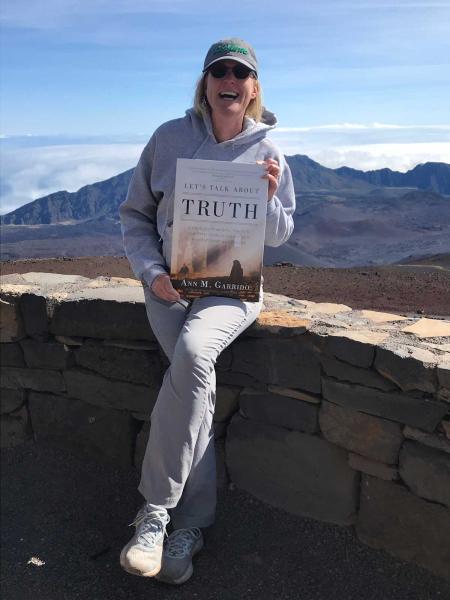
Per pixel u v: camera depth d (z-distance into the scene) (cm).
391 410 242
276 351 275
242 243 251
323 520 276
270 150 263
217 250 252
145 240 273
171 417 240
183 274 255
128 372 318
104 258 1463
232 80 247
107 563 267
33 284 366
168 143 264
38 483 329
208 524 266
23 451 354
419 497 242
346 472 266
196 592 247
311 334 263
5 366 355
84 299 321
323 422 266
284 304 325
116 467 333
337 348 254
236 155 260
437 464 232
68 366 336
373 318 296
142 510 251
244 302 260
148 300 272
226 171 247
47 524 296
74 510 306
